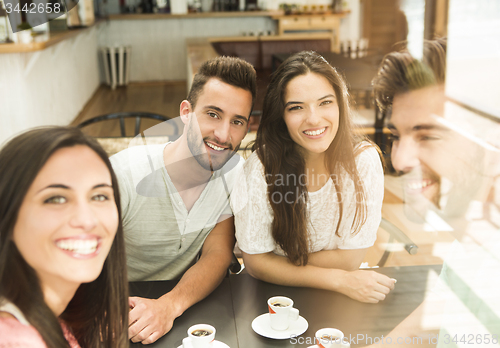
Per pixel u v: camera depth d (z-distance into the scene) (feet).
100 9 19.61
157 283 3.35
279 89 3.46
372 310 3.02
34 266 1.92
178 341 2.78
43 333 1.90
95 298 2.36
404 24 3.81
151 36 20.11
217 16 19.90
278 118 3.55
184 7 19.98
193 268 3.44
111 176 2.17
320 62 3.45
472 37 3.59
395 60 3.71
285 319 2.80
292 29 18.47
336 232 3.70
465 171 3.64
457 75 3.59
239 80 3.55
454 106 3.63
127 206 3.73
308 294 3.25
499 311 2.81
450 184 3.73
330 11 14.82
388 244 4.16
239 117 3.64
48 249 1.91
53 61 12.14
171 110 15.19
